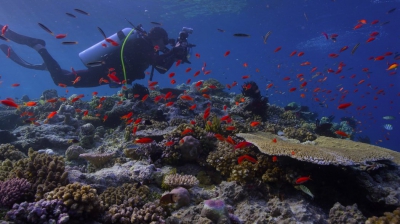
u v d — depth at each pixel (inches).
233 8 1154.7
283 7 1130.7
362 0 973.2
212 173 187.3
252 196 157.6
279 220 128.2
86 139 248.5
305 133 261.6
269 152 158.2
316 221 133.3
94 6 957.2
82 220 116.5
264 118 338.6
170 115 304.2
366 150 187.0
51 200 112.7
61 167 141.9
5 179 138.9
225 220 123.9
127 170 170.4
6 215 103.4
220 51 2704.2
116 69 335.3
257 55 3068.4
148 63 336.8
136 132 237.5
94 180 150.0
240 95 390.9
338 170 166.1
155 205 133.5
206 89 370.9
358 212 133.4
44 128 264.7
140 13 1104.2
